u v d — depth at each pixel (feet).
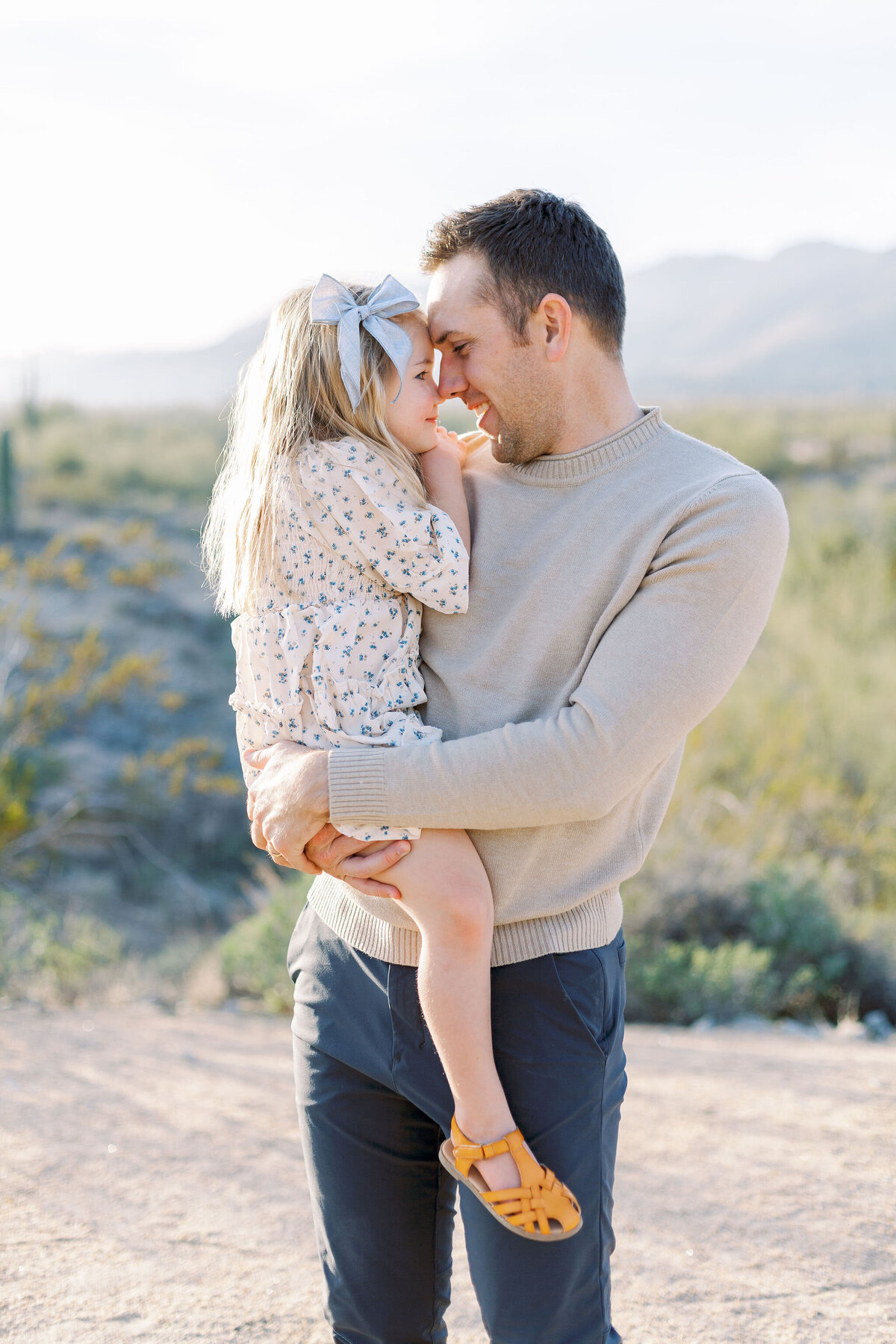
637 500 6.05
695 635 5.70
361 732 6.19
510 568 6.33
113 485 69.72
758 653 38.24
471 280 6.18
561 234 6.10
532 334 6.12
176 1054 16.78
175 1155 12.50
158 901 32.60
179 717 42.34
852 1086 14.76
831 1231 10.41
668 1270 9.76
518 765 5.55
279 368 6.59
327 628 6.27
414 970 6.07
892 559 45.14
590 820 5.94
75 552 55.98
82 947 24.45
